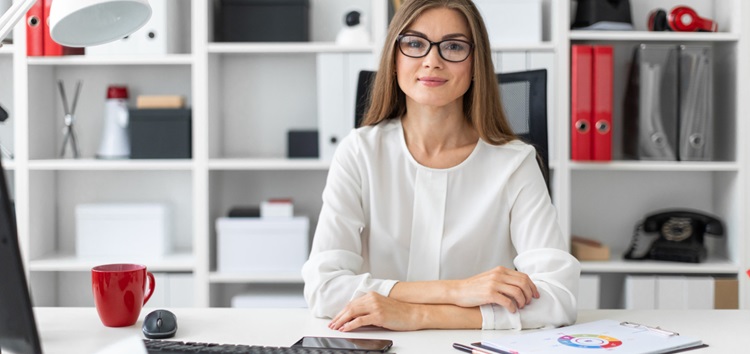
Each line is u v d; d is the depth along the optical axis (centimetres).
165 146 303
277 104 324
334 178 170
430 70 158
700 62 292
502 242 170
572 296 149
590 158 291
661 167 292
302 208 330
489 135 169
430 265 167
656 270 294
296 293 307
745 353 126
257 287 320
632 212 324
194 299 300
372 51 294
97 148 326
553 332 136
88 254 307
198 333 139
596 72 288
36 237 308
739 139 293
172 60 294
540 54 291
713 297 292
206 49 293
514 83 205
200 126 295
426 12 160
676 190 324
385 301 143
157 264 298
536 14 297
